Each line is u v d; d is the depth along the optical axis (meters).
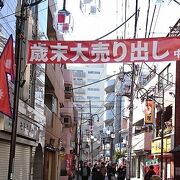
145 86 46.31
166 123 34.62
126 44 12.06
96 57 12.20
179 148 28.16
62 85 35.53
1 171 13.89
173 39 11.98
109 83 87.75
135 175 53.38
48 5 23.03
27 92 17.05
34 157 20.88
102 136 93.38
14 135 10.64
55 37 27.81
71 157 42.91
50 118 26.58
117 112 80.75
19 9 11.66
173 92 32.97
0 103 11.00
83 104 91.81
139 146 44.56
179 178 29.67
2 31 13.09
